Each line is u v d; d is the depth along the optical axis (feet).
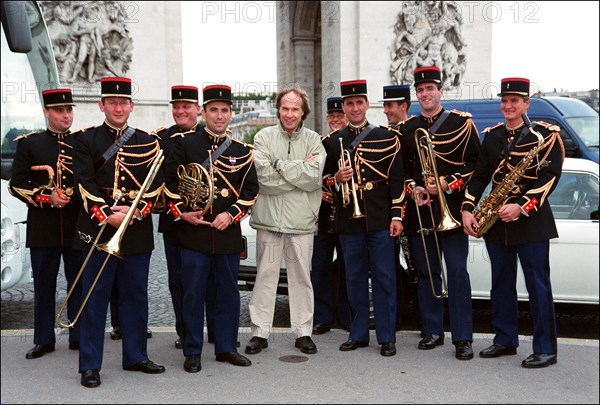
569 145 49.39
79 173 18.80
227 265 20.30
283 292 26.32
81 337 19.10
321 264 24.66
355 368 20.40
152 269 37.14
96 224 19.03
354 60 83.30
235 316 20.80
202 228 19.86
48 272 21.62
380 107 83.10
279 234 21.94
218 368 20.40
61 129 21.47
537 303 20.20
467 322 21.30
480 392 18.45
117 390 18.66
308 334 22.15
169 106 83.15
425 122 21.99
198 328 20.16
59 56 77.51
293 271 22.15
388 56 83.51
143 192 19.07
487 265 25.21
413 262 22.74
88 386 18.84
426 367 20.43
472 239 25.27
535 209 19.58
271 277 22.15
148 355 21.86
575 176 25.49
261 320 22.24
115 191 19.02
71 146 21.22
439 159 21.67
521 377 19.51
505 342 21.24
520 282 25.31
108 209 18.58
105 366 20.70
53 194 20.76
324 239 24.57
